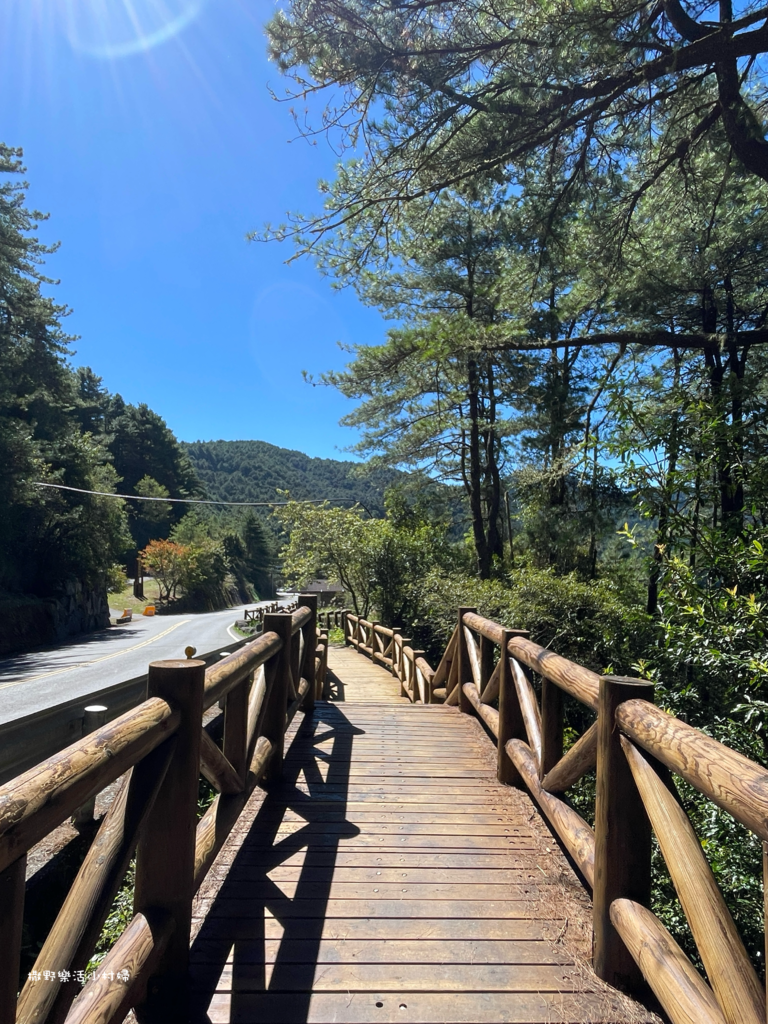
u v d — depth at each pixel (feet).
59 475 81.76
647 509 15.60
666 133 19.86
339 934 7.48
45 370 80.23
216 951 7.10
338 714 18.29
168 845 6.41
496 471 61.57
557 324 31.55
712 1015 4.53
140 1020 6.02
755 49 15.99
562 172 20.58
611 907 6.54
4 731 10.27
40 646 69.15
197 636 84.38
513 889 8.63
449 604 36.73
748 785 4.10
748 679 12.05
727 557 14.08
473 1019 6.09
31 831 3.57
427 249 29.71
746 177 22.21
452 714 18.34
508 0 16.02
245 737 9.37
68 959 4.30
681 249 27.53
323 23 15.96
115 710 14.49
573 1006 6.27
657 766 6.04
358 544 56.75
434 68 17.02
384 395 51.78
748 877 10.80
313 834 10.27
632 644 24.79
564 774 8.75
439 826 10.63
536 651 10.66
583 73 16.89
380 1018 6.08
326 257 21.38
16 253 68.59
